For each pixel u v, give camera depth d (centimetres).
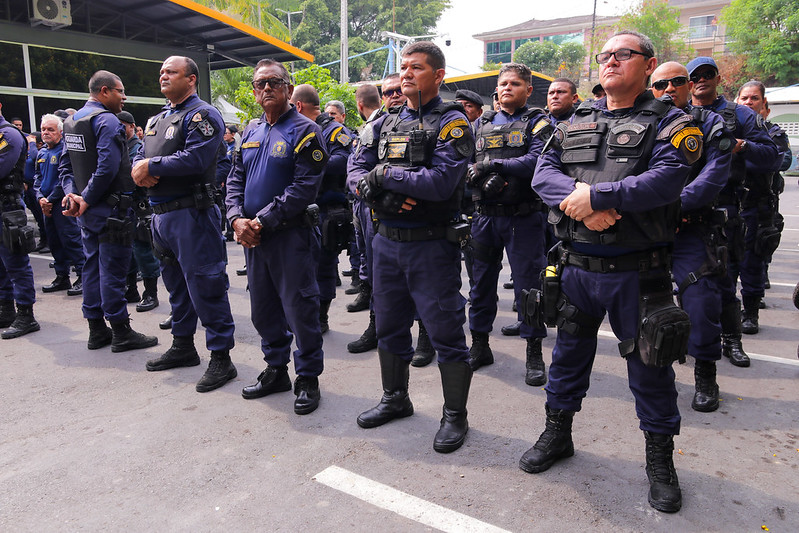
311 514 231
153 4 1042
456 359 282
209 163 344
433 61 269
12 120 907
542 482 251
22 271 464
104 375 381
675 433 235
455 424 284
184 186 346
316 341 326
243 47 1250
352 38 3625
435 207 271
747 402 331
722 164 296
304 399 323
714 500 237
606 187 211
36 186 664
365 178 274
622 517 226
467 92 469
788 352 412
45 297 593
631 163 216
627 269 225
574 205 217
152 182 343
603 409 323
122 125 410
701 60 361
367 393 350
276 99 309
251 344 443
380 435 296
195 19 1105
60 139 590
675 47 3053
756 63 2855
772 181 454
